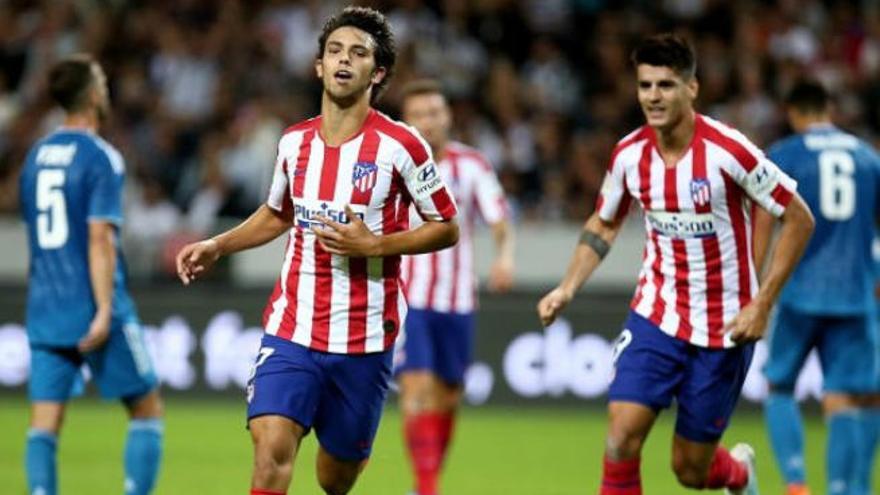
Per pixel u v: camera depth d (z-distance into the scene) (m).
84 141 22.86
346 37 17.38
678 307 19.80
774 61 52.44
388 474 30.33
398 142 17.59
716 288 19.69
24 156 49.09
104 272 22.48
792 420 25.77
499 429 37.88
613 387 19.80
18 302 41.31
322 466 18.84
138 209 46.34
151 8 54.59
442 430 28.69
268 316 18.16
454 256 28.81
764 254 21.56
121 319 23.12
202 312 41.47
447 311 28.52
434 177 17.73
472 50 53.44
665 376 19.73
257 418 17.45
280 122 49.28
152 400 23.58
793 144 25.81
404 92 29.62
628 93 52.06
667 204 19.69
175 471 30.19
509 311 41.34
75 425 37.62
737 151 19.30
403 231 17.92
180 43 53.06
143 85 51.88
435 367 28.72
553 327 41.16
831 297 25.48
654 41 19.34
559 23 54.53
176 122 50.41
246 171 47.59
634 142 19.98
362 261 17.77
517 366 41.22
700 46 53.03
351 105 17.64
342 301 17.80
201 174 48.47
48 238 22.75
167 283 42.22
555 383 41.16
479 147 49.12
